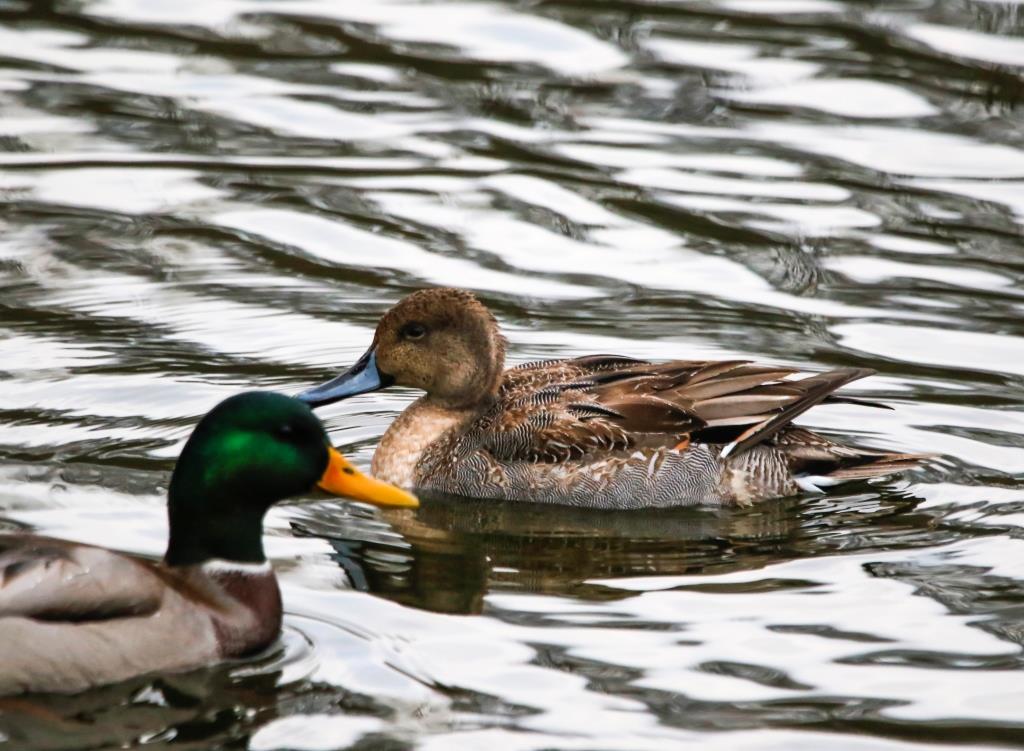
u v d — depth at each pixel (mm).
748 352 16047
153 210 18812
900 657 10609
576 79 22172
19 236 18016
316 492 13281
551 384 14172
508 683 10141
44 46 22953
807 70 22344
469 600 11383
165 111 21234
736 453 13711
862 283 17438
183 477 10508
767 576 11922
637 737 9578
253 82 22125
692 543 12711
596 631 10914
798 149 20406
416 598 11367
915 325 16578
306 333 16203
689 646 10719
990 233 18438
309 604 11148
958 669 10461
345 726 9547
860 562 12141
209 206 18953
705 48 23016
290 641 10570
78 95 21562
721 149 20406
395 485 13992
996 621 11109
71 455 13328
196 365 15367
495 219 18750
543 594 11539
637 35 23453
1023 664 10516
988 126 20859
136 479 12906
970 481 13625
